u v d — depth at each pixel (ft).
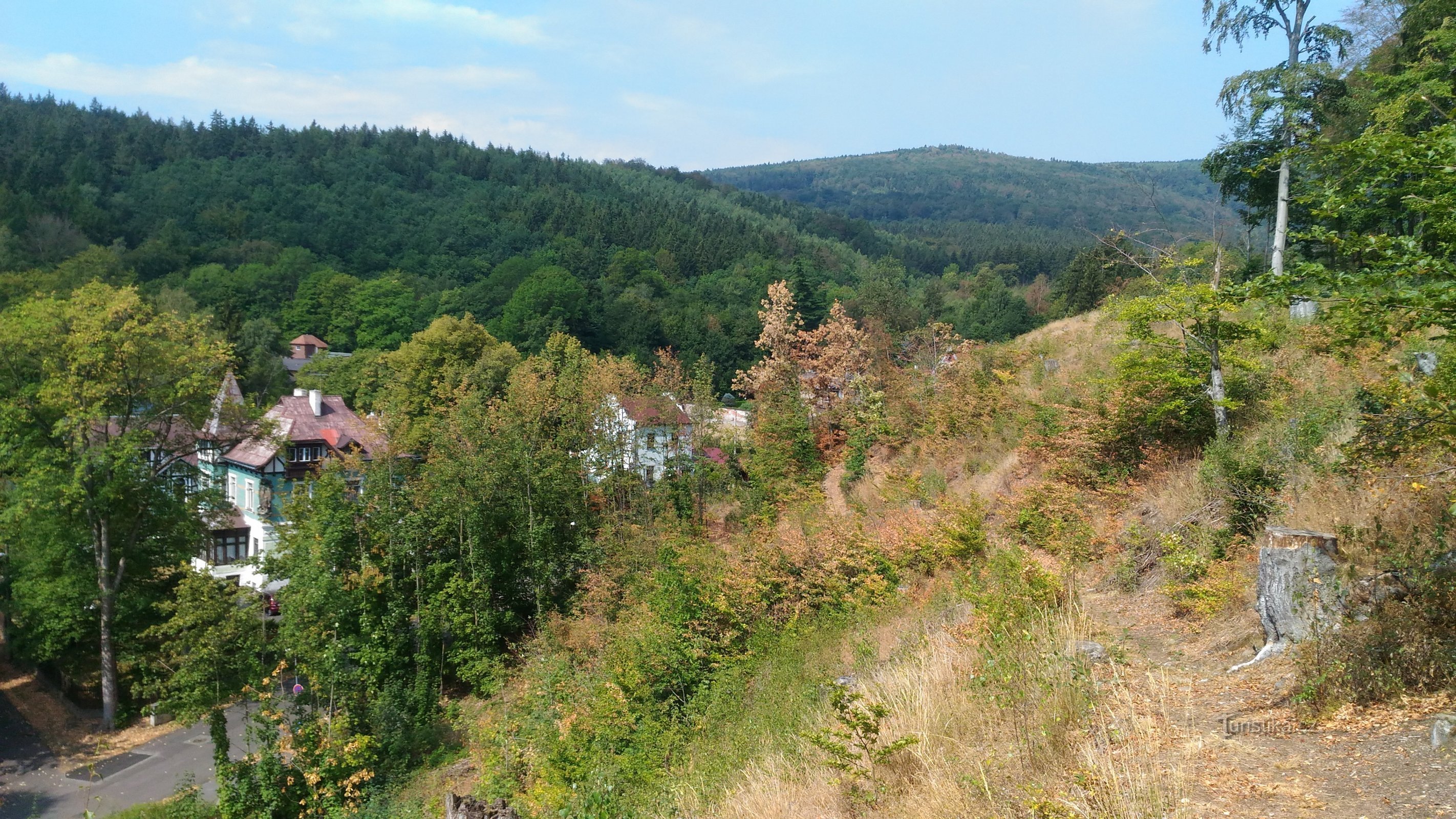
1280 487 33.78
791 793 23.82
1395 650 19.47
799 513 83.15
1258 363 44.29
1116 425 48.29
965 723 22.79
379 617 84.28
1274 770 16.79
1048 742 19.30
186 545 101.60
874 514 71.10
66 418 89.56
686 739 42.86
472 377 175.42
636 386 124.57
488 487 93.86
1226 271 43.27
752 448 117.50
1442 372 22.45
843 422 108.47
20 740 86.63
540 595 94.53
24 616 94.89
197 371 97.76
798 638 48.03
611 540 94.79
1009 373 82.89
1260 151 71.36
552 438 106.32
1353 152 21.44
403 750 75.25
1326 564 24.00
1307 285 21.58
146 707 92.73
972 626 29.32
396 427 94.17
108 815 71.26
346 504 85.81
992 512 56.65
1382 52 75.46
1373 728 17.80
